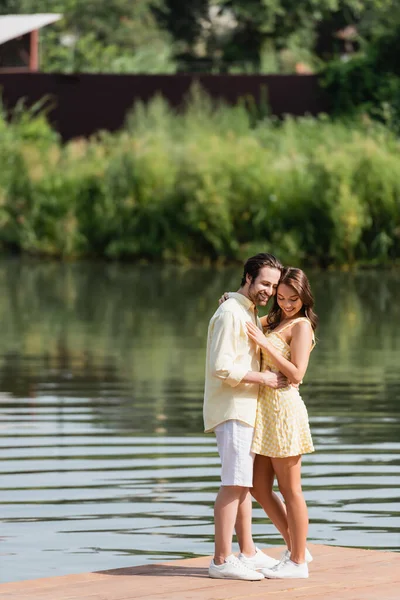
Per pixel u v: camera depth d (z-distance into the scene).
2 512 15.77
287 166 57.06
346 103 68.19
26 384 26.48
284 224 56.38
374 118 67.31
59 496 16.64
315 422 22.30
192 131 62.03
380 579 12.39
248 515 13.00
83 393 25.36
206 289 45.69
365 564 13.03
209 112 64.50
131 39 100.19
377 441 20.52
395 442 20.42
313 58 84.56
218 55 98.56
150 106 64.25
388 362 29.47
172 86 69.38
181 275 51.22
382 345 32.28
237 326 12.75
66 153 61.56
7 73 70.19
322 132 61.97
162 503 16.27
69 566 13.36
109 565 13.41
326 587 12.09
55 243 59.75
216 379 12.78
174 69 94.69
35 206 60.22
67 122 70.19
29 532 14.80
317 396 25.05
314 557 13.37
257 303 13.04
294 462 12.79
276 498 13.27
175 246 57.69
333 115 68.31
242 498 12.99
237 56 94.19
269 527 15.39
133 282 48.25
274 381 12.62
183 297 43.06
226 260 56.91
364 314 38.47
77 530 14.90
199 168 57.38
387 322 36.62
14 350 31.38
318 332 34.66
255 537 14.86
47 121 70.06
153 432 21.28
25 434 21.09
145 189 58.44
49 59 91.44
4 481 17.55
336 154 56.06
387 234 55.59
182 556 13.81
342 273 52.81
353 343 32.66
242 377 12.55
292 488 12.78
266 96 69.06
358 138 57.97
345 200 54.84
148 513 15.74
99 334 34.34
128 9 101.88
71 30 101.56
